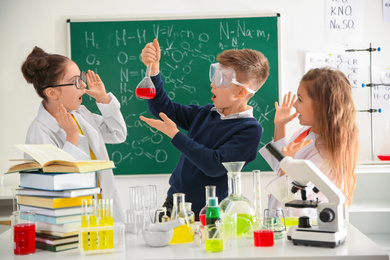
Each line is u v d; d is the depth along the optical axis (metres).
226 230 1.37
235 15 3.39
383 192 3.34
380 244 2.98
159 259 1.24
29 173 1.46
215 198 1.38
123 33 3.43
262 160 3.39
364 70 3.41
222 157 1.79
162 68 3.43
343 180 1.75
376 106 3.39
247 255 1.25
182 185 1.98
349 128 1.76
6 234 1.66
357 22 3.40
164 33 3.42
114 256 1.28
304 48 3.41
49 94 1.92
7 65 3.43
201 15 3.41
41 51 2.00
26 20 3.44
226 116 1.99
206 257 1.24
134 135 3.45
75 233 1.40
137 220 1.57
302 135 2.02
